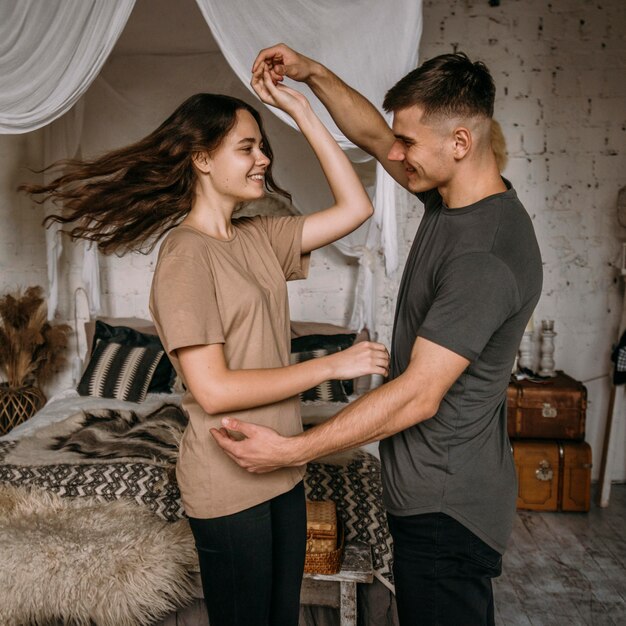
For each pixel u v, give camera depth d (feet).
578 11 13.98
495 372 5.42
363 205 6.05
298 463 5.05
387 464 5.83
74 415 11.44
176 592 7.98
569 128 14.28
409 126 5.27
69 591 7.77
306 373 5.02
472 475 5.51
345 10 8.88
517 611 9.74
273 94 5.99
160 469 9.39
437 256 5.38
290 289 15.23
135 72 14.23
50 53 8.81
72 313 15.35
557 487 13.15
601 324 14.70
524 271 5.13
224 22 8.74
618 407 13.46
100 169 5.64
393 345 5.90
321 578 7.99
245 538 5.44
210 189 5.55
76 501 9.07
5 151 14.42
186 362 5.03
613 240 14.49
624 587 10.38
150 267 15.30
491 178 5.39
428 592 5.64
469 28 14.17
